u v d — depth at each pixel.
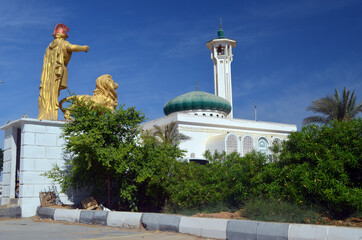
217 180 16.36
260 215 13.20
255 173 14.97
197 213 15.98
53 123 19.88
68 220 15.62
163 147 19.38
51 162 19.59
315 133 14.27
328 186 12.38
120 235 11.48
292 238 9.33
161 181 18.16
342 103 36.41
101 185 19.38
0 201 20.58
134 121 18.84
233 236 10.50
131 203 19.56
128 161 18.12
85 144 16.55
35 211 18.67
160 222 12.47
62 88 21.91
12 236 11.16
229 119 51.06
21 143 19.19
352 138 13.09
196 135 48.34
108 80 23.38
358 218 12.00
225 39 60.62
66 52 21.69
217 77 60.28
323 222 11.96
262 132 54.00
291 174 13.49
